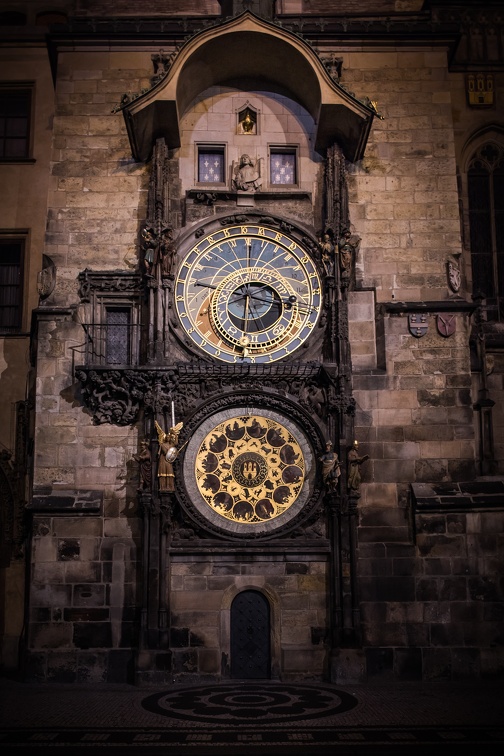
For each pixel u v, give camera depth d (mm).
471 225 33062
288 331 28703
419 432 28203
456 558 27109
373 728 19359
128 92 30656
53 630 26500
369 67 31219
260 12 31094
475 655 26578
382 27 31141
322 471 26953
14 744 17969
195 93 30656
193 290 28906
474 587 26984
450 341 28812
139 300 29016
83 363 28281
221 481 27219
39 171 32562
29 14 35031
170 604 26500
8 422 30312
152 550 26250
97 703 22516
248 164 30000
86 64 30781
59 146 30078
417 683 25984
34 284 31656
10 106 33594
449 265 29688
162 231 28453
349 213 30031
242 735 18719
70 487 27578
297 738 18453
